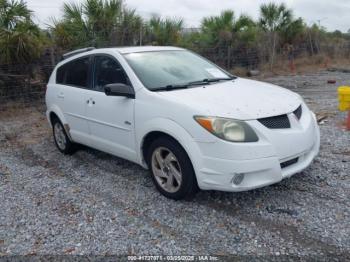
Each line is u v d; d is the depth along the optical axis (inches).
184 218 150.1
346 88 281.6
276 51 751.1
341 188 166.7
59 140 245.0
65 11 459.5
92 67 206.8
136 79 175.3
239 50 671.8
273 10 756.0
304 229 136.4
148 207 161.3
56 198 176.9
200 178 148.0
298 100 172.4
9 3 405.7
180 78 183.2
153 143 165.9
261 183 143.9
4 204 173.6
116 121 184.1
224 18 662.5
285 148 147.2
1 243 140.9
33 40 399.9
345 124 270.1
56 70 242.8
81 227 148.5
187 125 148.9
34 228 150.2
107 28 462.9
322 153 211.8
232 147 139.9
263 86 186.5
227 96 160.6
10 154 253.9
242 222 144.1
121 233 142.3
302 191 166.1
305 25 809.5
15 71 400.2
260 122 145.3
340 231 133.6
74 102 214.8
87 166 219.0
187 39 597.9
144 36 509.0
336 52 868.6
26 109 395.9
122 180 193.5
